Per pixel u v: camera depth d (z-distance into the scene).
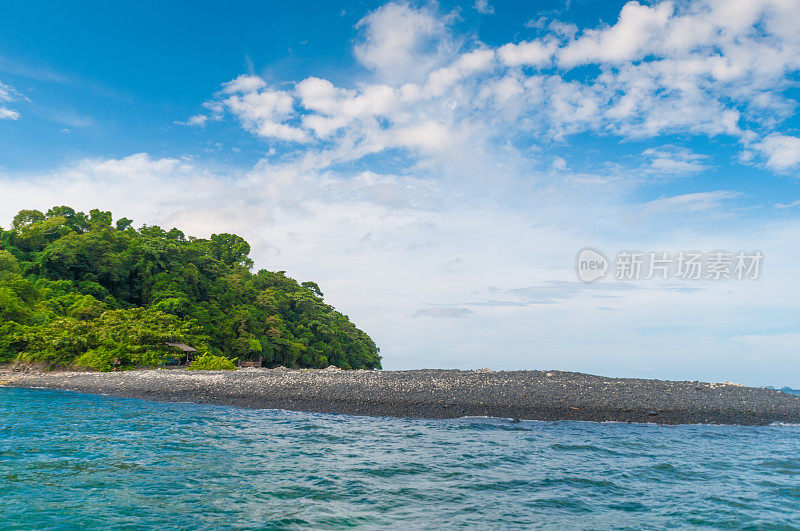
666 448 19.06
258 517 10.63
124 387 33.94
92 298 63.34
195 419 23.81
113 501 11.45
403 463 15.83
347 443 18.81
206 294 92.50
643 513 11.51
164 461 15.43
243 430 21.12
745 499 12.70
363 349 129.00
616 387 30.20
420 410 26.34
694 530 10.48
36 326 52.31
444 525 10.44
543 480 14.14
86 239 81.44
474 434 21.16
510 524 10.59
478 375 34.38
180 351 60.38
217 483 13.18
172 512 10.82
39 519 10.13
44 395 32.62
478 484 13.60
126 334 54.28
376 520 10.64
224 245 131.62
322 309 120.19
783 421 25.88
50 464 14.70
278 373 39.34
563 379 32.78
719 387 31.95
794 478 14.91
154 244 88.31
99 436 19.11
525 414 25.72
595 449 18.59
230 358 81.50
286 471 14.57
